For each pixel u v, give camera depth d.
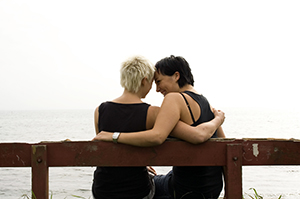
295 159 2.12
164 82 2.51
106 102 2.35
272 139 2.13
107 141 2.13
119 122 2.21
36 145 2.10
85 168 10.08
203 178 2.29
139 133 2.07
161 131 2.04
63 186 7.53
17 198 6.75
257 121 63.50
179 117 2.15
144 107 2.23
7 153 2.12
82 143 2.14
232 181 2.10
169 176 2.57
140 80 2.27
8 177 8.92
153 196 2.48
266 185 7.70
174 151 2.14
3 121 79.69
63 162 2.14
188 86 2.52
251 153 2.13
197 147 2.14
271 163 2.13
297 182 7.96
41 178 2.10
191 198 2.35
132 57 2.34
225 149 2.13
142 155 2.14
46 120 84.69
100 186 2.27
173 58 2.52
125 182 2.23
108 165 2.14
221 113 2.43
